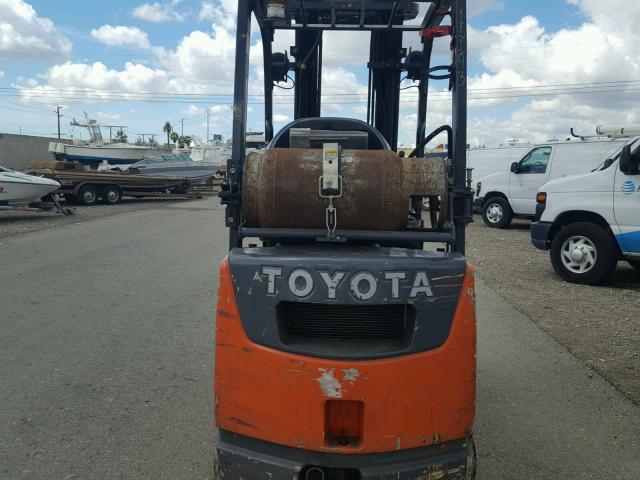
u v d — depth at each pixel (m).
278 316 2.57
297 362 2.51
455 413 2.57
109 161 34.47
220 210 21.22
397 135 5.33
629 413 4.12
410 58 5.02
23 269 9.10
